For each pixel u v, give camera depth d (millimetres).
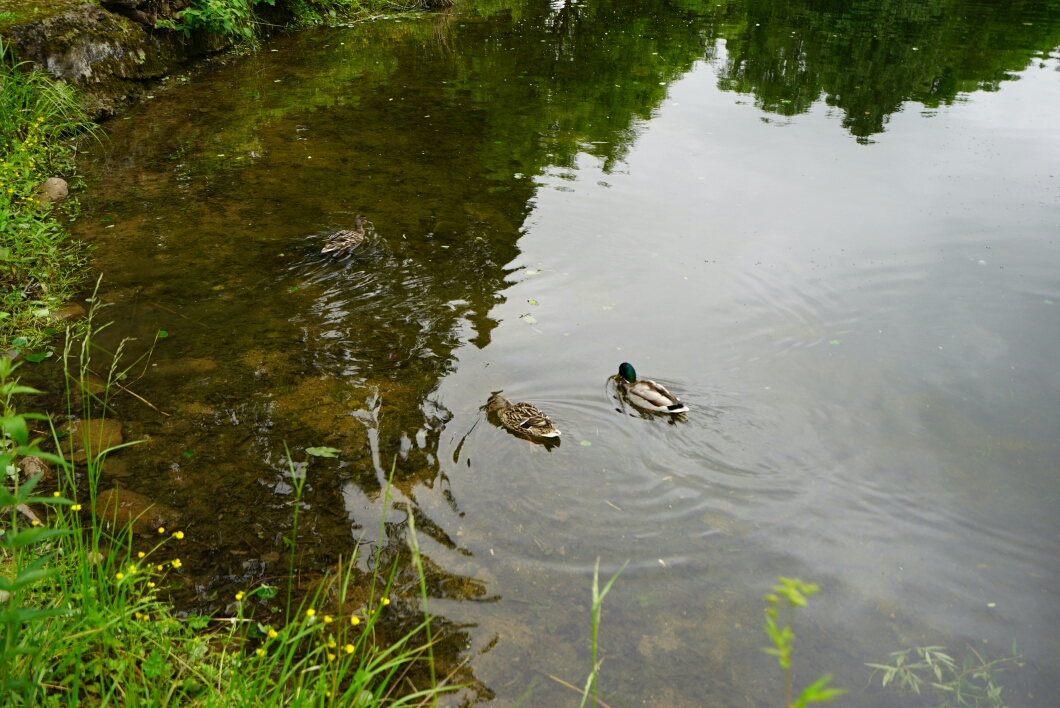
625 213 9773
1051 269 8445
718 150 12172
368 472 5273
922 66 17828
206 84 13922
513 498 5152
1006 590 4586
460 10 22297
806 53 18781
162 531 4590
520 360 6742
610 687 3879
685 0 25297
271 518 4812
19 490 2928
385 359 6617
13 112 9953
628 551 4758
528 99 14312
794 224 9570
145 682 3268
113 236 8383
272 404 5918
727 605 4410
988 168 11523
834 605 4438
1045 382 6559
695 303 7793
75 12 11914
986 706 3867
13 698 2943
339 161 10875
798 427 5988
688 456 5641
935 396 6379
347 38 18234
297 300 7426
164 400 5871
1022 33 21328
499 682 3859
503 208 9734
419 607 4266
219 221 8883
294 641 3475
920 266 8516
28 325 6668
